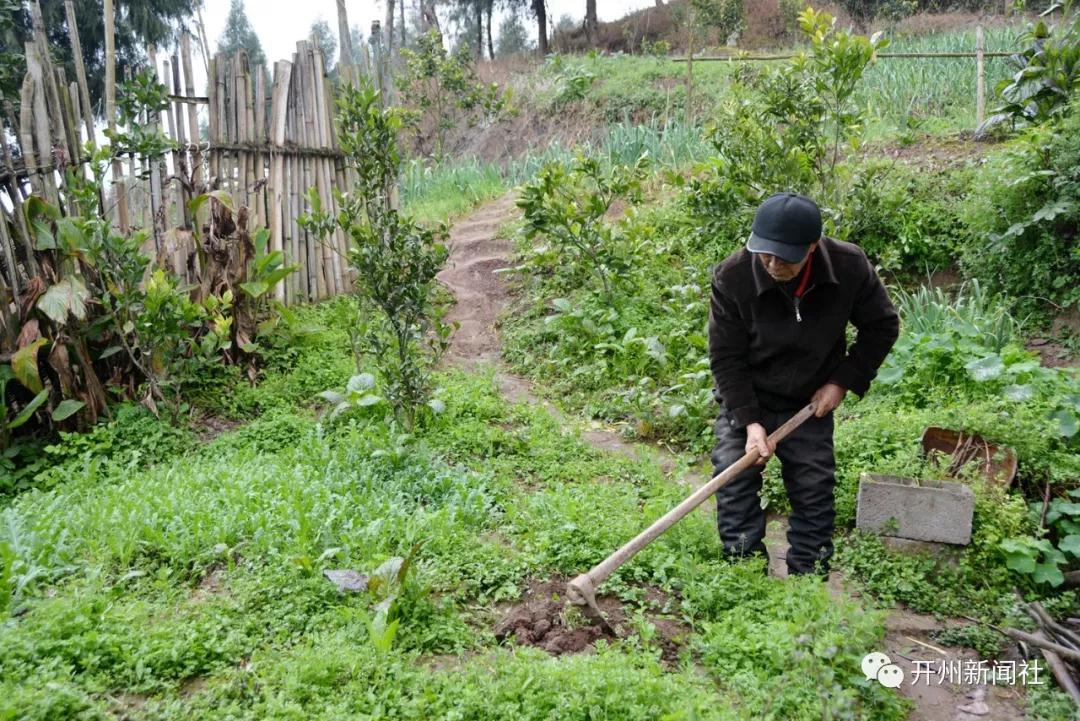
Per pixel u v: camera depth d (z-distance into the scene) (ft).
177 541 14.70
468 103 62.49
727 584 13.21
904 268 28.04
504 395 24.82
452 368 26.53
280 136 29.27
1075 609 13.85
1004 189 25.48
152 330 21.93
